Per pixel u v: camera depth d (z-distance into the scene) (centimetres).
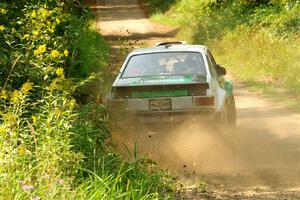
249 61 5378
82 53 4322
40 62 2144
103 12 13712
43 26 2848
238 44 6122
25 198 1369
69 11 4541
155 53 2572
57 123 1638
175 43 2891
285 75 4662
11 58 2253
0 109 1948
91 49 5250
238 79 4928
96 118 2134
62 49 3003
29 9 3144
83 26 4978
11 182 1402
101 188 1542
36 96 2181
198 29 8050
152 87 2377
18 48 2433
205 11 9394
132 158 2197
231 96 2878
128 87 2391
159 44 2892
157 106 2377
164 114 2370
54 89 1931
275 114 3409
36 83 2211
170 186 1847
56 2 3644
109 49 7319
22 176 1509
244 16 7494
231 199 1792
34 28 2747
